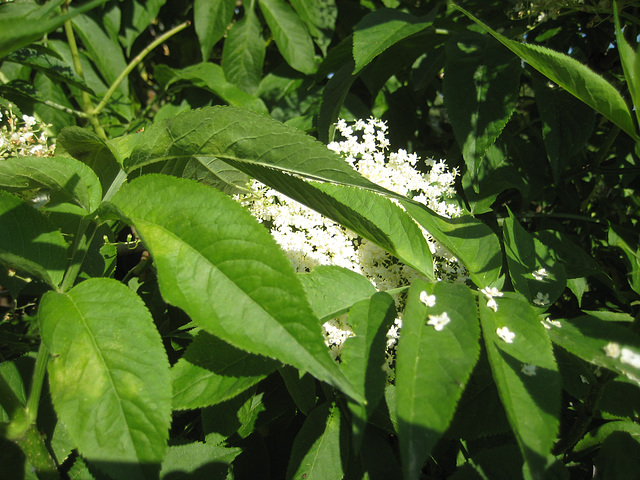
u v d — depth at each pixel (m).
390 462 0.23
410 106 0.47
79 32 0.47
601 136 0.43
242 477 0.27
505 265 0.33
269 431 0.29
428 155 0.43
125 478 0.15
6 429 0.18
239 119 0.19
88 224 0.21
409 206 0.23
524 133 0.46
